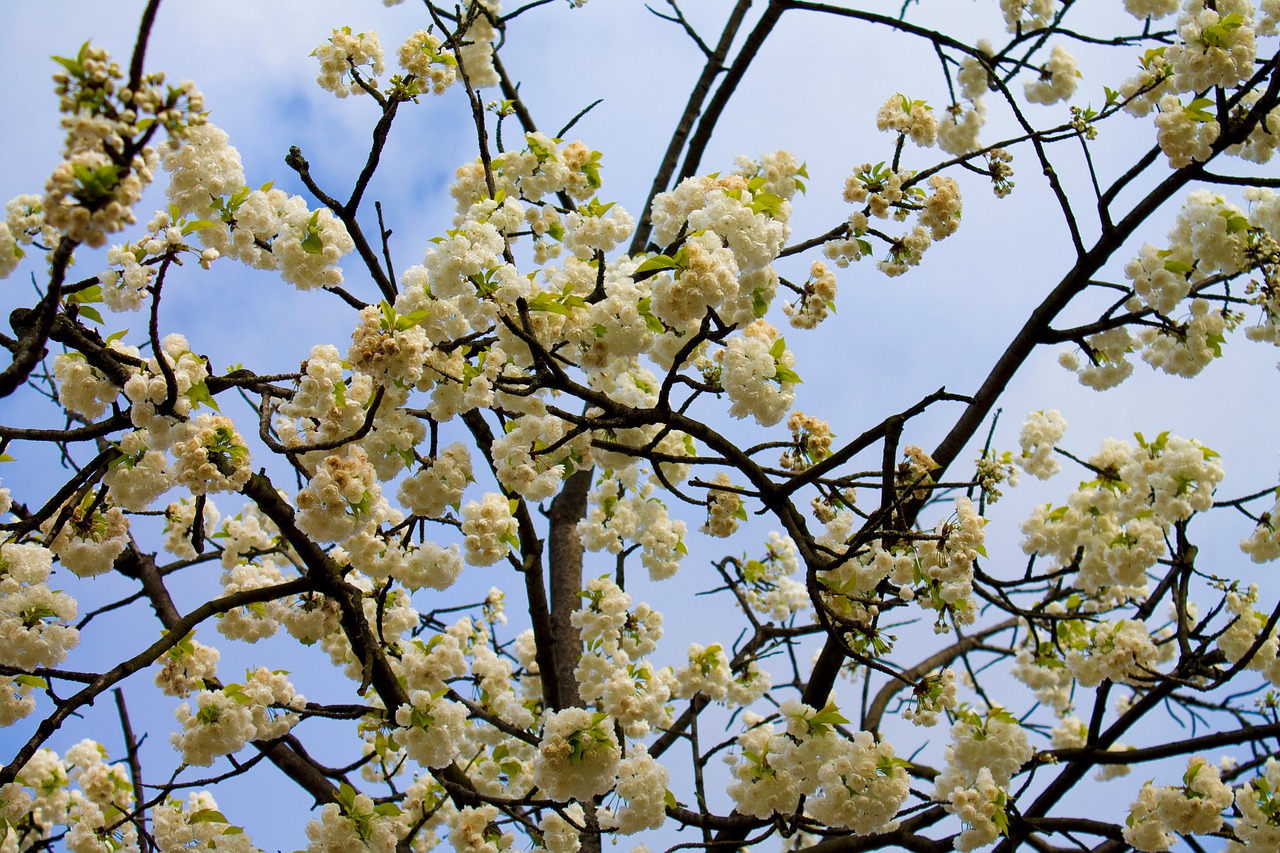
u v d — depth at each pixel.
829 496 5.04
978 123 5.75
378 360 3.42
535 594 5.84
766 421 4.09
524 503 5.55
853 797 4.06
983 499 4.67
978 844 4.37
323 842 4.17
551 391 4.87
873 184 5.42
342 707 4.53
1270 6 5.44
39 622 3.88
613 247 4.41
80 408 3.64
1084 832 4.80
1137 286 5.04
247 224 3.76
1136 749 5.25
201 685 4.83
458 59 4.74
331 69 4.88
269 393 3.77
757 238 3.66
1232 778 6.51
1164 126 4.89
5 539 3.94
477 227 3.82
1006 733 4.50
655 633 6.06
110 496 4.07
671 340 4.13
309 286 3.87
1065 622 6.27
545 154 5.08
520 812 5.05
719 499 5.25
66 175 2.12
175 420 3.49
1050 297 5.33
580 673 5.80
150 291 3.25
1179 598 5.68
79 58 2.21
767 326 4.25
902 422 4.02
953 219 5.38
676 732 6.32
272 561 5.75
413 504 4.07
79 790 5.75
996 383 5.44
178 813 4.54
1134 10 5.50
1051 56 5.70
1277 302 4.95
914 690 4.42
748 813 4.33
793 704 4.18
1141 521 5.84
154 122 2.23
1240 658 5.45
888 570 4.69
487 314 3.79
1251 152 5.34
